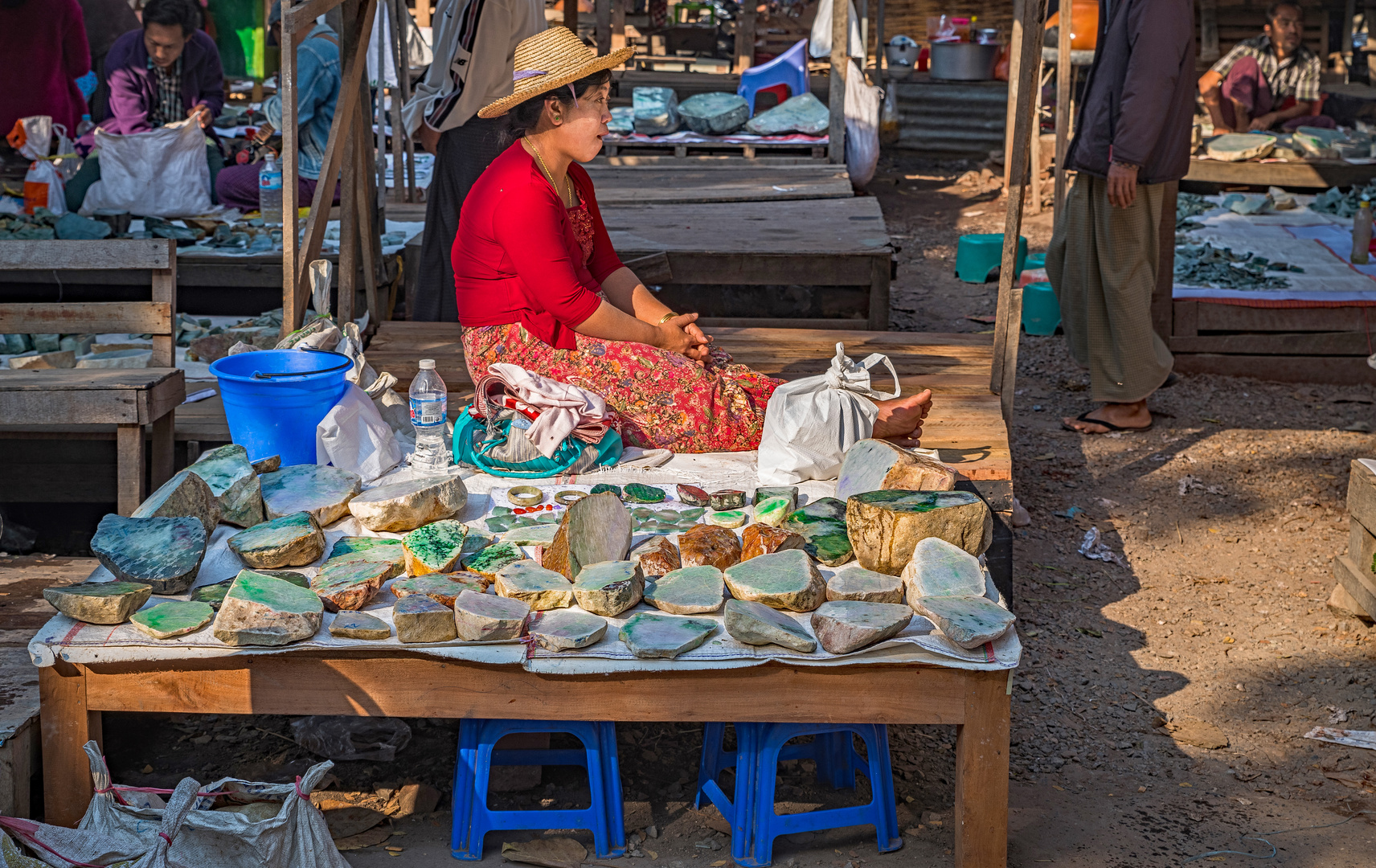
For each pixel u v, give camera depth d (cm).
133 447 376
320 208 451
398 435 402
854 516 295
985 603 266
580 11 1391
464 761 277
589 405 364
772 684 262
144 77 747
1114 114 522
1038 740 341
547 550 296
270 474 337
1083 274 562
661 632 263
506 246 361
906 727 349
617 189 832
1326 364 643
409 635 258
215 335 510
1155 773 324
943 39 1313
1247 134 995
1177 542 471
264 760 321
